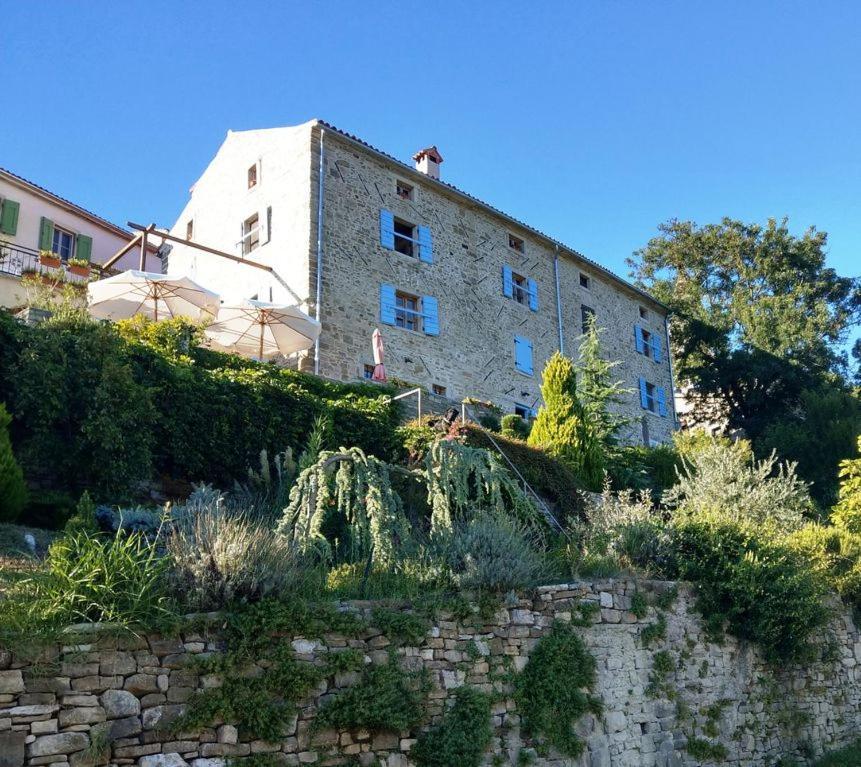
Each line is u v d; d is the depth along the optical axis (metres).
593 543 12.34
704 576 12.49
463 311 25.19
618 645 10.71
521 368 26.66
